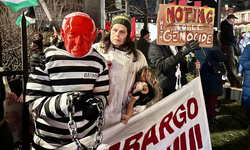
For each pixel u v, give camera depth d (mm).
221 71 2777
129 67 1560
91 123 1183
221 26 4312
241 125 3066
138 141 1488
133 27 2691
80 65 1048
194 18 2025
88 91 1091
